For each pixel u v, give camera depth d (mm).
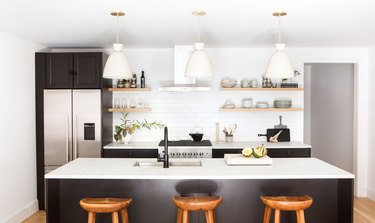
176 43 5758
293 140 6375
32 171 5547
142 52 6297
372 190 6086
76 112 5652
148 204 3668
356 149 6301
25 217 5246
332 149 7168
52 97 5652
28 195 5402
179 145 5652
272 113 6363
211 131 6344
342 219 3629
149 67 6305
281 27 4555
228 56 6293
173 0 3336
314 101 7891
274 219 3348
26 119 5355
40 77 5656
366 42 5684
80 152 5660
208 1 3377
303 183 3703
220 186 3668
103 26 4496
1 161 4660
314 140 7934
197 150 5605
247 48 6277
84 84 5668
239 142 6191
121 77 3818
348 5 3518
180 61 5789
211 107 6340
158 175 3383
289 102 6070
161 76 6312
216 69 6297
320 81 7625
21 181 5191
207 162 4098
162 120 6344
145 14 3881
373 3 3445
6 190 4781
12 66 4949
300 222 3229
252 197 3680
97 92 5652
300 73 6262
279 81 6227
